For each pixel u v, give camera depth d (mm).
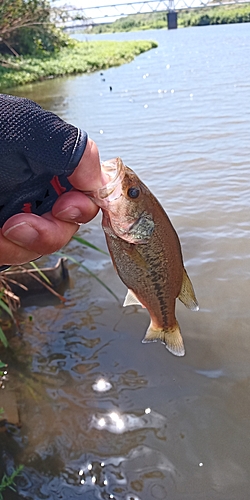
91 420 515
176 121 1750
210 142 1447
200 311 672
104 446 485
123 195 272
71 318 682
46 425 510
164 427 502
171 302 321
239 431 493
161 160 1310
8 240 211
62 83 3117
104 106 2152
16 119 199
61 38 4641
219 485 443
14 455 479
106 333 646
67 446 487
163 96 2279
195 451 476
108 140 1562
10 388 561
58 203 218
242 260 791
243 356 588
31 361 602
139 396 542
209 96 2186
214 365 577
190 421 507
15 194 210
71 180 219
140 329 651
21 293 736
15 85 3139
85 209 221
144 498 436
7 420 515
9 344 633
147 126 1709
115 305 706
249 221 920
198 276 756
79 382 566
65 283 761
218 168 1214
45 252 218
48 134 203
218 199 1025
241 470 455
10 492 443
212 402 528
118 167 269
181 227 913
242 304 684
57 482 453
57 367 590
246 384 547
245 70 2926
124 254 293
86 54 4496
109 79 3113
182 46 5746
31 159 201
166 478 452
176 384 554
